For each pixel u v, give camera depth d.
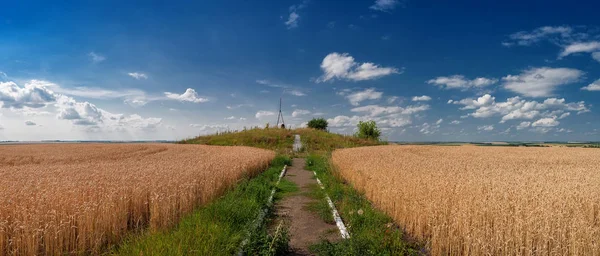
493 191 10.12
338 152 33.66
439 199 9.27
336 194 14.16
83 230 7.64
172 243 6.72
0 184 11.90
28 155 38.28
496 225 7.23
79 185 10.95
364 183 14.95
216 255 6.61
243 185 15.45
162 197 9.53
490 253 6.79
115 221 8.45
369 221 9.73
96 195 9.70
